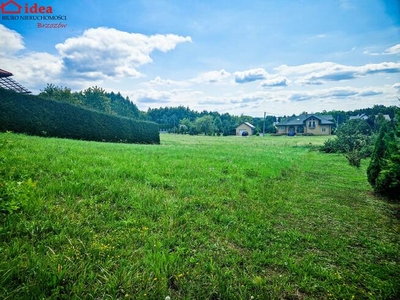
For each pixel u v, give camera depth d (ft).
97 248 8.54
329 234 12.56
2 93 50.14
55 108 62.54
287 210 15.94
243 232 11.85
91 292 6.67
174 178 20.85
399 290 8.09
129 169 21.02
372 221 14.83
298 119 240.73
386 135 22.36
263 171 28.40
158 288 7.11
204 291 7.38
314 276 8.68
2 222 9.45
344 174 33.45
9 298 6.07
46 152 23.54
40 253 7.87
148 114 414.82
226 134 260.42
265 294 7.42
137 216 12.01
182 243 9.97
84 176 16.96
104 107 218.18
